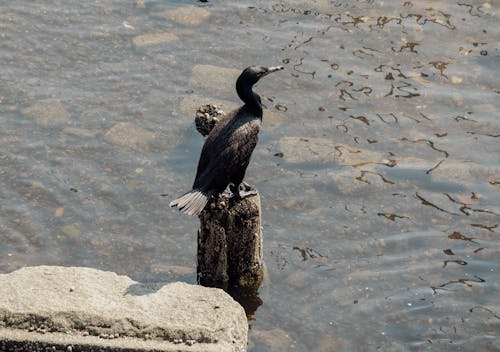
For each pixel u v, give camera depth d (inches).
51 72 554.3
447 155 500.1
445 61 574.2
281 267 433.7
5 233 444.5
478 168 491.5
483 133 516.7
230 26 601.3
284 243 446.3
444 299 416.5
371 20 610.9
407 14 618.2
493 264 436.1
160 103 531.2
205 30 597.6
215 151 400.2
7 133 504.1
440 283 425.4
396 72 564.1
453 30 602.5
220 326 367.6
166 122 517.3
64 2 621.0
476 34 599.5
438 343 395.2
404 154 500.4
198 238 426.0
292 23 606.2
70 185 474.3
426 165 492.7
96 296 379.6
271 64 565.6
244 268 426.3
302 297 420.2
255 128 407.5
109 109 525.3
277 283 427.2
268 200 468.8
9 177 476.4
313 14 616.4
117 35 588.7
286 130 513.3
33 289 380.5
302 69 562.3
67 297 377.4
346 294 420.2
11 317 366.3
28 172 480.1
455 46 588.4
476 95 546.0
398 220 460.4
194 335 363.6
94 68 558.9
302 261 437.1
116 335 363.9
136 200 468.4
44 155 491.2
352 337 398.6
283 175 483.5
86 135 505.7
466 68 568.1
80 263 432.5
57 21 600.1
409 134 514.9
